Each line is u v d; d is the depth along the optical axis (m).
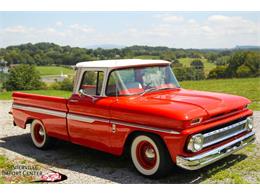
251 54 50.91
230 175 5.50
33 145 8.11
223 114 5.55
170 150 4.98
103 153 7.19
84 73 6.44
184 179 5.45
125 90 5.93
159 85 6.50
